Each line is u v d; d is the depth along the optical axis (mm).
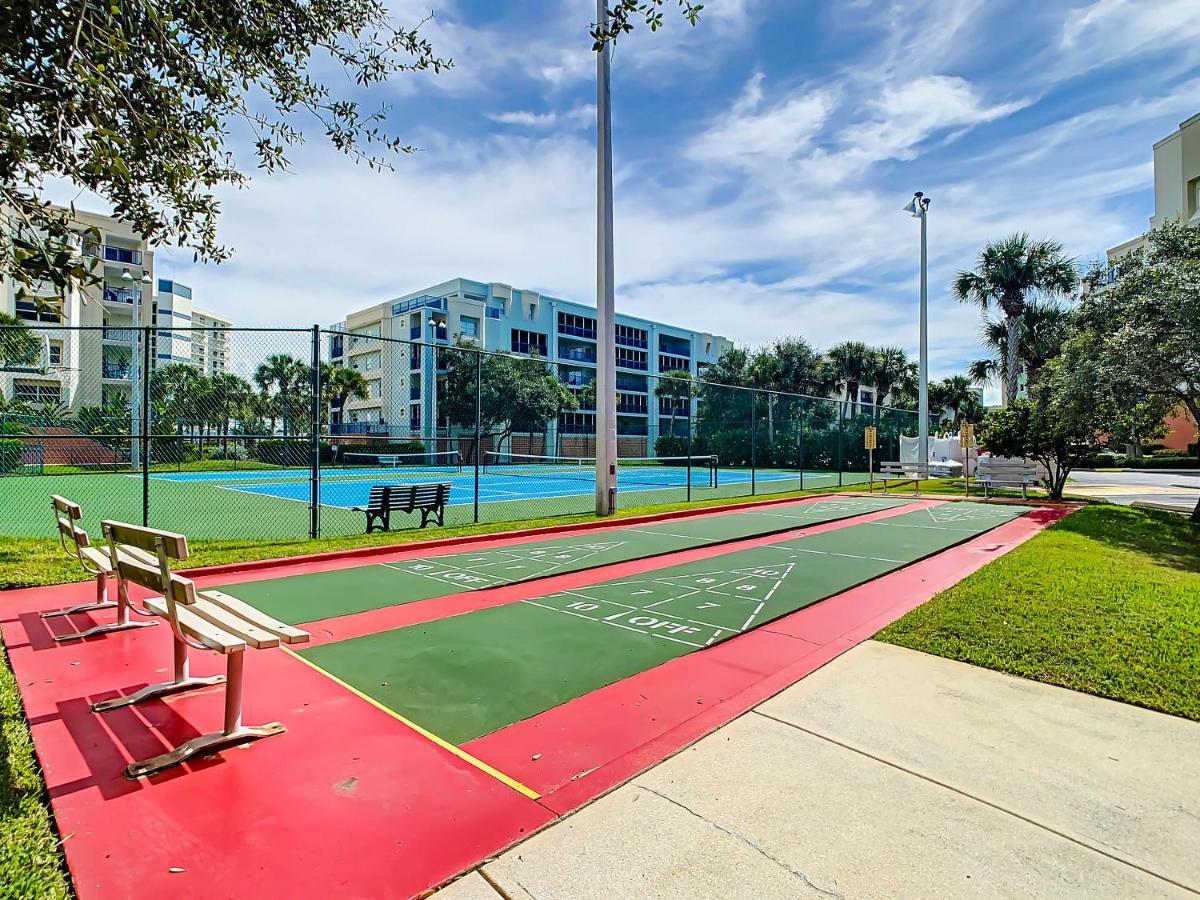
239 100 4594
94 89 3137
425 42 5359
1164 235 14812
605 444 14023
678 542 10742
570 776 3197
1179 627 5445
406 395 54156
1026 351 30922
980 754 3414
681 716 3920
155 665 4648
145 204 4254
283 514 14914
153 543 3898
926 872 2467
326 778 3152
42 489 21078
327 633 5523
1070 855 2570
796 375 47938
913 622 5809
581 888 2377
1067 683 4352
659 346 73500
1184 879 2428
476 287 58469
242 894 2324
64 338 25812
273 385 17797
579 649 5176
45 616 5770
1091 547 10141
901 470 29859
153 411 17750
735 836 2697
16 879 2322
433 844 2641
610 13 4172
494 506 17078
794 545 10789
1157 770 3244
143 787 3039
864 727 3744
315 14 4812
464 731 3693
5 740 3430
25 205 3049
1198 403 13266
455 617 6062
